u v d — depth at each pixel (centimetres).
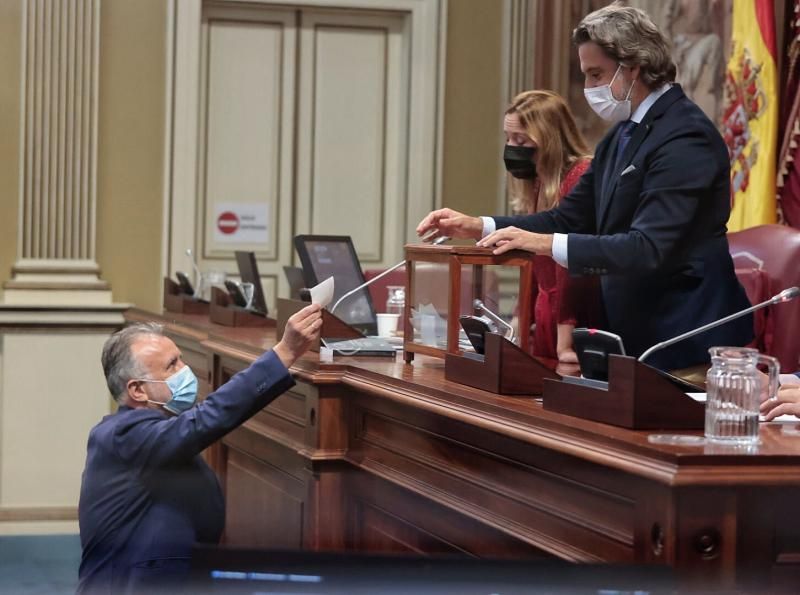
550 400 232
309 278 397
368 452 311
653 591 189
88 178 641
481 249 302
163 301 627
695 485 184
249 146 702
